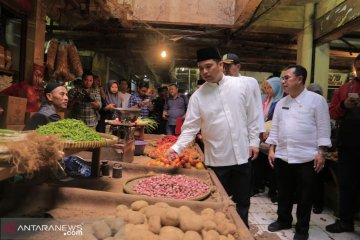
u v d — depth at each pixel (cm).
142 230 114
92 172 218
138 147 318
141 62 1106
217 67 231
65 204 154
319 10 520
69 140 165
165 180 200
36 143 126
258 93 254
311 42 536
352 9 416
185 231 118
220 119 238
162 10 466
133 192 175
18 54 412
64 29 612
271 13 541
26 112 368
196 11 465
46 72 472
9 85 385
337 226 334
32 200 153
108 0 408
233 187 249
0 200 151
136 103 580
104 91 580
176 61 1048
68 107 469
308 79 541
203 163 261
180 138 248
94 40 717
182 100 643
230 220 141
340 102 323
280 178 329
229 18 467
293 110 309
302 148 301
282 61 841
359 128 314
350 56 712
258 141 249
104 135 215
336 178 378
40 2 424
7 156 113
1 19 390
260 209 406
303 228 303
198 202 154
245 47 710
